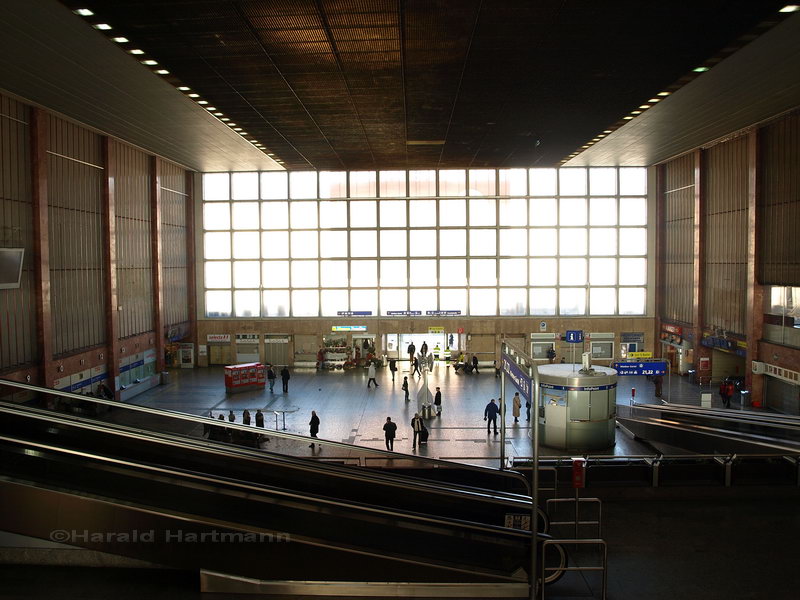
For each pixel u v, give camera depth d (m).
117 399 28.69
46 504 7.96
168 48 14.18
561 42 13.81
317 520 8.37
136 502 8.03
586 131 22.89
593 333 38.34
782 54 16.45
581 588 8.62
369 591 7.98
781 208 25.62
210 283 39.31
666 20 12.55
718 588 8.67
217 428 20.61
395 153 27.27
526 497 10.25
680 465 12.64
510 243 38.75
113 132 27.02
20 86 19.94
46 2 13.31
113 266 28.36
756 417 17.72
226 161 34.56
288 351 39.25
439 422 25.03
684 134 27.72
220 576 7.86
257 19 12.43
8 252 20.80
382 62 15.18
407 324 38.84
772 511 11.61
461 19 12.46
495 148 26.19
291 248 39.03
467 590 8.02
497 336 38.84
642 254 38.44
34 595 7.64
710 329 32.06
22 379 22.28
